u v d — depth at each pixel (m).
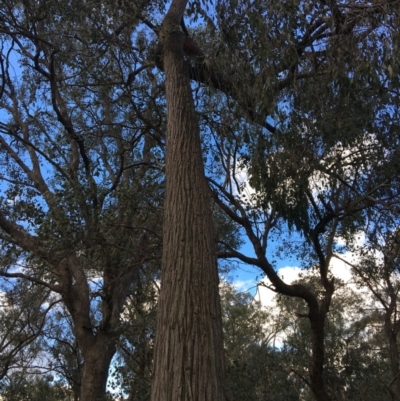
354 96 6.57
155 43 8.40
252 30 6.27
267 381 13.73
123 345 10.09
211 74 7.17
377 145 7.51
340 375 13.14
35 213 7.95
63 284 11.45
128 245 8.30
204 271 4.30
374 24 6.00
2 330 13.82
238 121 6.98
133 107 8.88
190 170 5.13
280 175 6.89
